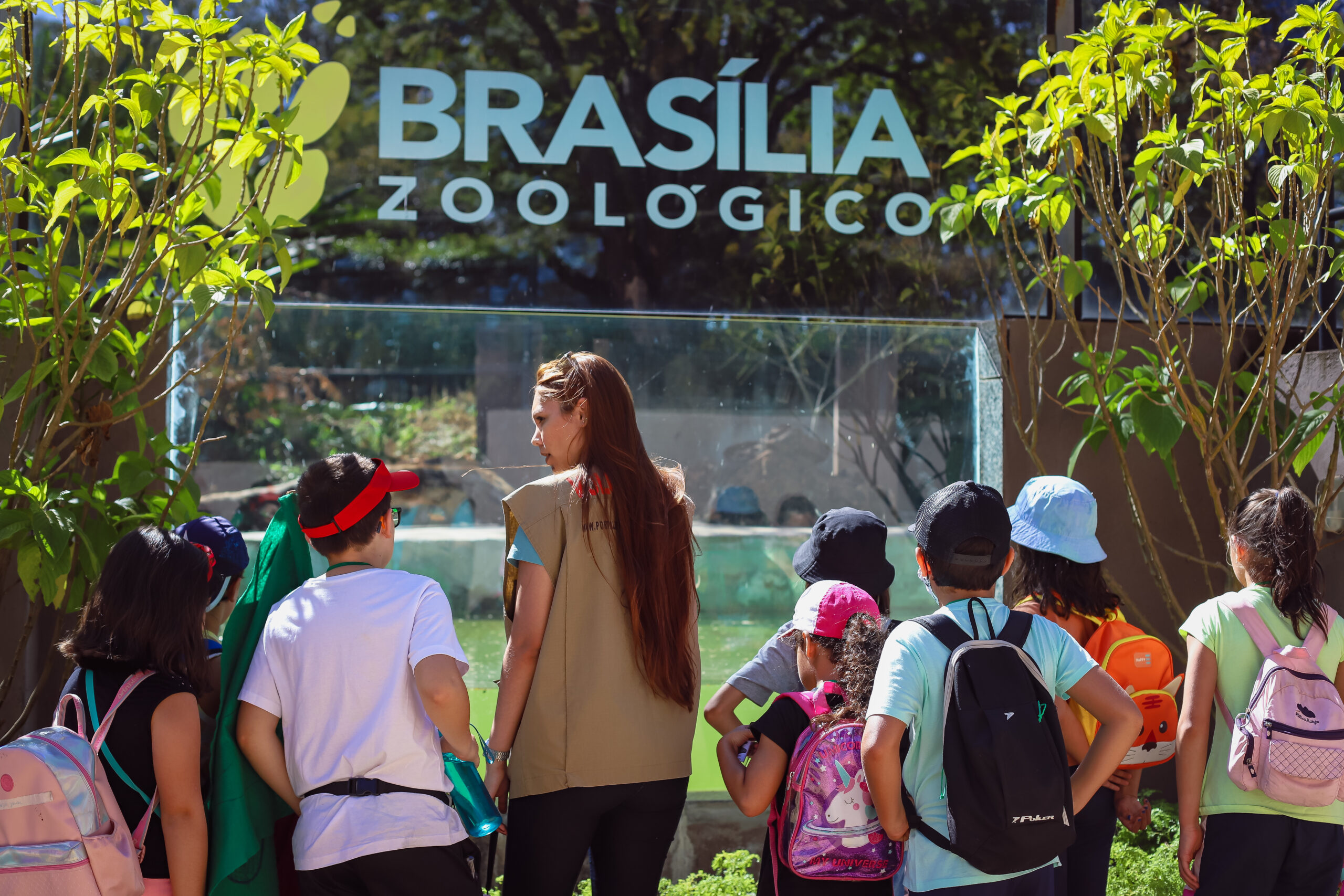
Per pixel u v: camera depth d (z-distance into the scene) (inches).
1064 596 104.2
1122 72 143.6
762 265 168.9
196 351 155.2
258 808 89.4
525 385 163.6
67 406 133.8
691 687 101.9
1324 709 96.3
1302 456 151.3
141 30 132.2
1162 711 104.1
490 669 161.6
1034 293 175.3
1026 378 172.6
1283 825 98.8
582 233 164.4
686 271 167.0
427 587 90.0
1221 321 162.9
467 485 161.9
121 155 115.3
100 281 150.2
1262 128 137.5
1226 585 175.6
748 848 166.1
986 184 173.6
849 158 170.9
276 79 154.0
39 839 76.1
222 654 92.0
